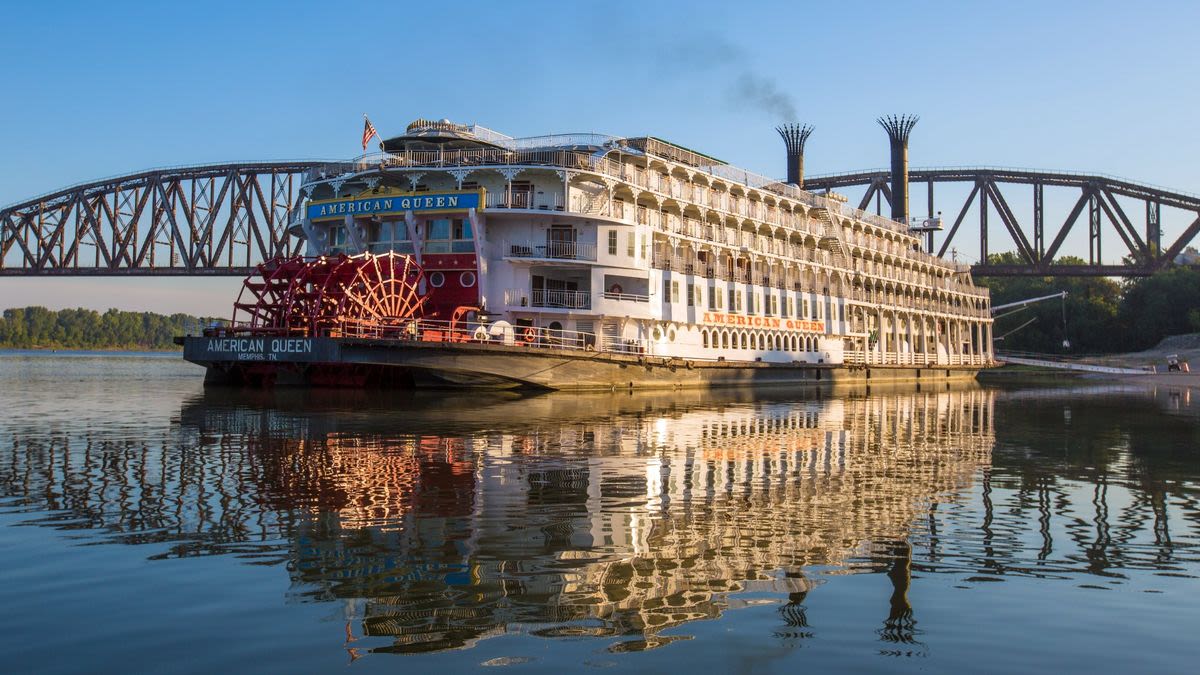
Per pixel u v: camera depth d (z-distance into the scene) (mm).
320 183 50625
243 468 18500
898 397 53125
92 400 37375
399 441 23031
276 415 29875
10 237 157875
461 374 41219
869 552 12609
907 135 93188
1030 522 14727
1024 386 73375
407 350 38938
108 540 12578
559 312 46375
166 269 146875
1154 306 133250
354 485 16688
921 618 9922
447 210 45500
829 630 9516
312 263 45031
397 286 45094
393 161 48781
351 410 31859
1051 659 8883
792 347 64312
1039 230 147500
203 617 9617
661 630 9430
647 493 16547
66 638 9039
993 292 167250
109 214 156125
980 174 144750
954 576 11539
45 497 15414
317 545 12391
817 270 67875
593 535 13188
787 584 11047
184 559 11672
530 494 16141
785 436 26922
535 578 11055
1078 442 26859
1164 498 17078
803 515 14883
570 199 46844
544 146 48812
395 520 13898
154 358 162375
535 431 26047
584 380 45375
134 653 8695
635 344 49094
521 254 46906
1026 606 10406
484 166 45688
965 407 43562
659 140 52281
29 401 37000
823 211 68000
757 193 59906
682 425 29391
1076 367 102562
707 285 54812
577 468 19281
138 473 17828
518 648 8898
